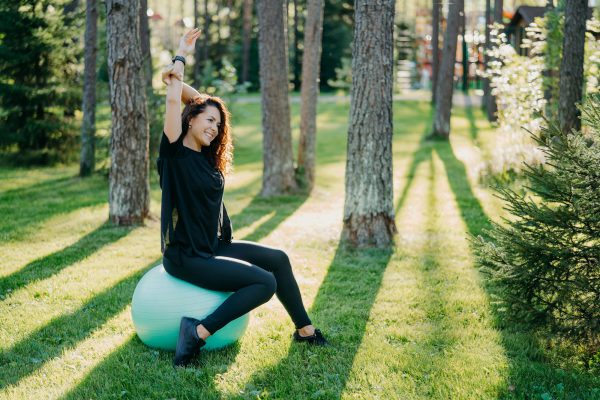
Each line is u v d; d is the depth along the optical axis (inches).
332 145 714.8
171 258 146.0
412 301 198.8
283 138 424.5
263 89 418.0
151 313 149.2
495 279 155.8
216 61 1397.6
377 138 265.9
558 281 145.8
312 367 146.3
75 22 570.6
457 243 276.4
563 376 140.7
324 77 1360.7
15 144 591.8
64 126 591.5
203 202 144.0
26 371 146.3
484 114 957.2
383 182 270.7
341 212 369.4
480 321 180.7
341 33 1332.4
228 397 131.9
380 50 258.2
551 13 449.4
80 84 597.3
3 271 239.0
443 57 714.8
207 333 143.4
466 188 422.3
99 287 216.1
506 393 132.1
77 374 144.2
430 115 968.9
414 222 323.9
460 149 649.6
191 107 146.3
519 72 439.5
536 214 145.9
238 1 1419.8
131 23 304.5
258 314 184.7
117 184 317.4
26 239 294.4
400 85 1414.9
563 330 145.9
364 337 166.6
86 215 349.1
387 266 243.1
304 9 1391.5
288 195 427.2
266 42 410.6
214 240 149.0
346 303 198.1
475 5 1622.8
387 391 133.6
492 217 327.6
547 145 145.7
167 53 745.6
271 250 155.6
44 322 180.9
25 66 569.0
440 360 150.6
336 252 266.5
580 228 143.3
